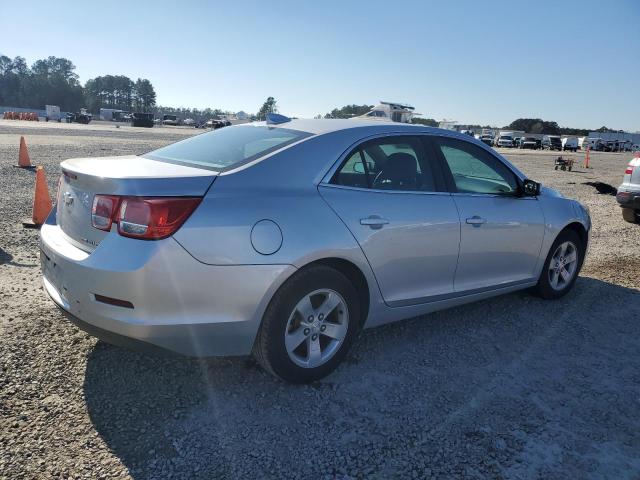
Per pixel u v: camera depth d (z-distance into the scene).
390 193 3.53
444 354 3.80
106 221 2.78
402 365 3.60
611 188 14.44
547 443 2.81
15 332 3.66
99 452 2.54
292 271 2.97
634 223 9.55
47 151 16.22
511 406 3.15
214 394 3.11
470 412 3.06
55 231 3.29
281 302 3.00
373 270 3.39
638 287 5.59
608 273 6.10
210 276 2.76
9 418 2.73
